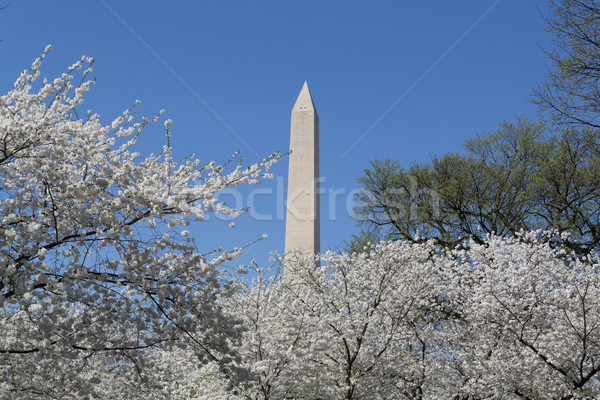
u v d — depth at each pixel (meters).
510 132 21.50
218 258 6.52
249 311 9.08
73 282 5.57
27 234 5.55
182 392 10.05
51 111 6.01
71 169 6.43
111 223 5.87
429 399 11.53
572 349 10.05
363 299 10.73
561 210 18.59
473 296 11.14
